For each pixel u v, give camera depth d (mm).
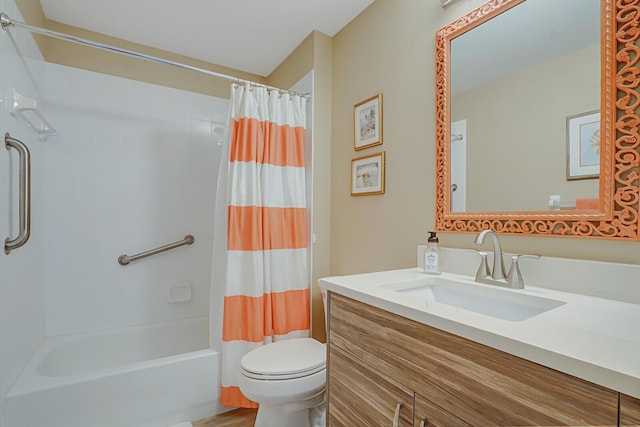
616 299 799
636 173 786
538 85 988
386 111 1578
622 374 416
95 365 1898
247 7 1728
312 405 1323
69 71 1930
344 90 1891
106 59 2043
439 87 1281
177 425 1538
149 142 2188
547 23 972
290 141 1856
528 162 1008
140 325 2123
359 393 896
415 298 815
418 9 1409
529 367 523
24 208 1229
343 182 1890
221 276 1728
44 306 1833
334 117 1980
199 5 1718
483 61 1141
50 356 1679
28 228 1245
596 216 847
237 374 1636
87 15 1815
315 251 1927
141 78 2158
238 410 1702
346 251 1854
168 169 2254
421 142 1382
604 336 552
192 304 2322
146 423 1476
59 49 1899
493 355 572
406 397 742
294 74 2170
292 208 1840
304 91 2025
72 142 1938
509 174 1060
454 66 1239
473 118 1173
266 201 1740
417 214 1397
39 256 1756
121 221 2088
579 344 515
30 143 1573
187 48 2188
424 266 1203
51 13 1793
